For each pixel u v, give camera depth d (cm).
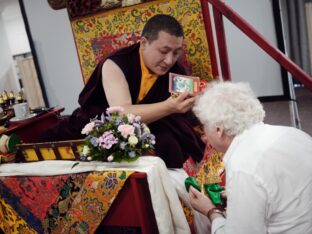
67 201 136
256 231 92
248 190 90
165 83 164
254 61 435
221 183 156
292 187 93
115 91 153
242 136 99
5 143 156
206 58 196
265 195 90
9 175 146
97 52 217
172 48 145
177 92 145
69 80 451
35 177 140
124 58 159
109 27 209
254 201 90
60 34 427
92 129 132
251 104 99
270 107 409
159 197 123
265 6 402
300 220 94
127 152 128
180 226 131
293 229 95
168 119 165
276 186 91
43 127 210
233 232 93
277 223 96
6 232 160
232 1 411
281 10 441
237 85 105
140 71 160
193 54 198
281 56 138
